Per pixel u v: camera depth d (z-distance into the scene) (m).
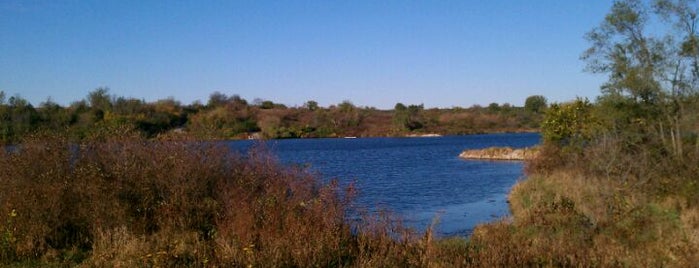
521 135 124.31
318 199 12.47
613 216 14.09
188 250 10.70
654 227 13.29
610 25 22.31
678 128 20.47
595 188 15.98
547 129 28.94
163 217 12.68
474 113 158.75
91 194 12.36
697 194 15.10
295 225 11.27
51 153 13.16
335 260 10.45
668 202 15.05
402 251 10.67
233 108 129.12
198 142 14.45
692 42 20.97
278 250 10.12
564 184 21.00
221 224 12.03
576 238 12.91
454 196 26.09
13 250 10.85
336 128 140.50
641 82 21.62
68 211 12.22
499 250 11.08
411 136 135.50
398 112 152.88
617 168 16.64
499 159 53.59
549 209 16.42
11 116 32.56
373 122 150.50
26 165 12.53
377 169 42.00
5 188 12.05
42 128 15.25
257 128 122.06
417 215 20.58
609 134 19.77
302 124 135.50
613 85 22.36
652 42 21.86
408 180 33.53
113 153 13.81
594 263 10.67
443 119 151.12
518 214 17.61
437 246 11.45
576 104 28.00
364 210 15.61
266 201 12.51
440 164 47.31
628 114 21.95
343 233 11.52
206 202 13.45
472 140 101.06
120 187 12.67
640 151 18.75
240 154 15.15
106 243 10.98
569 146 26.92
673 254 11.20
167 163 13.68
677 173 17.06
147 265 9.66
